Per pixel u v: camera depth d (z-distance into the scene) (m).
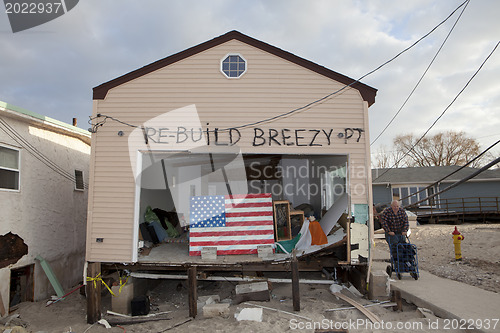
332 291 8.33
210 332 6.35
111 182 8.23
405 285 8.09
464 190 25.50
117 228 8.09
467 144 40.69
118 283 8.44
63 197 11.69
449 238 16.08
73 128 11.87
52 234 10.89
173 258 8.32
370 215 8.05
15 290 9.52
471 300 6.76
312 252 8.12
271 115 8.38
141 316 7.84
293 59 8.49
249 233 8.59
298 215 9.87
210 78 8.49
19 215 9.30
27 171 9.74
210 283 10.09
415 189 27.03
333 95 8.42
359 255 8.00
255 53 8.55
